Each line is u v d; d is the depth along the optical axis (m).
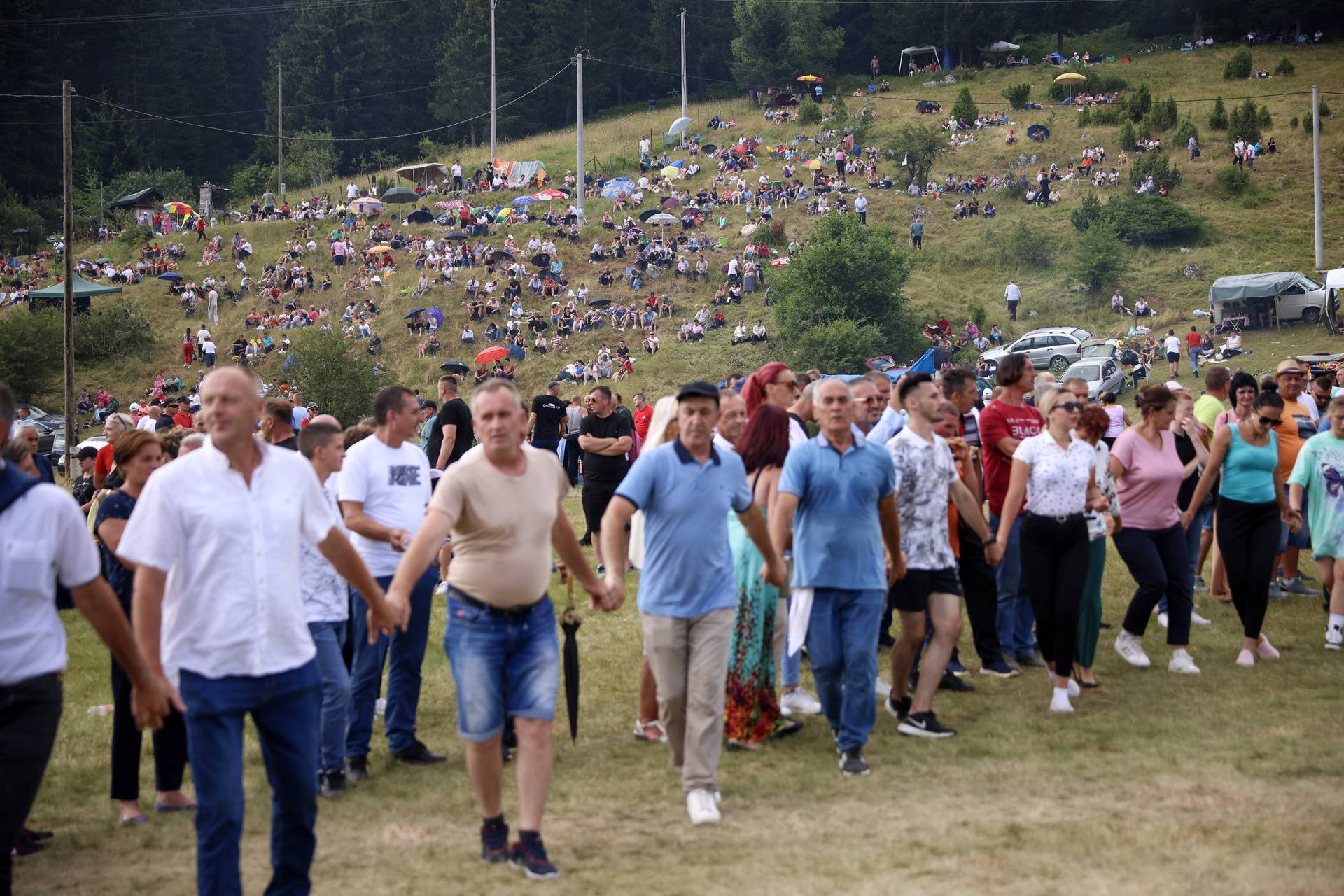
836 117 71.06
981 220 57.00
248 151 98.75
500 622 4.58
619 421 11.41
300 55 95.75
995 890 4.12
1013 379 7.88
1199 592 10.22
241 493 3.86
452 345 45.41
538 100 96.44
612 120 91.19
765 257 51.44
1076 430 7.02
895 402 7.40
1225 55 86.06
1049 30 102.25
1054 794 5.25
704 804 5.06
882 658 8.03
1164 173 58.03
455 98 95.62
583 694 7.39
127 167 88.75
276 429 7.47
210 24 101.12
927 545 6.32
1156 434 7.59
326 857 4.72
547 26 97.81
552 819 5.13
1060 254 51.84
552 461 4.80
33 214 74.81
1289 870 4.23
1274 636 8.58
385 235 55.78
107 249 59.62
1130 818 4.87
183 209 62.12
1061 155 64.38
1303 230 52.78
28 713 3.74
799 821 4.99
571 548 4.96
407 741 6.14
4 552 3.66
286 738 3.91
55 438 34.44
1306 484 8.19
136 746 5.36
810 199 58.72
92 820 5.39
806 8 88.62
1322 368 14.01
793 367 40.78
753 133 74.06
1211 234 53.25
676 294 49.28
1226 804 5.01
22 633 3.72
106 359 46.12
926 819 4.95
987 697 7.16
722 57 100.56
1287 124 66.06
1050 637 6.89
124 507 5.46
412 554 4.42
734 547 6.27
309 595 5.60
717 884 4.28
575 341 45.34
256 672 3.80
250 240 58.94
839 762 5.90
